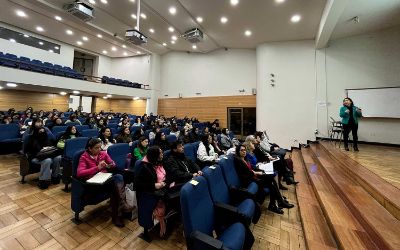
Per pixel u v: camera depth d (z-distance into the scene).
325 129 7.02
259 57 8.36
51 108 10.23
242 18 6.55
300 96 7.47
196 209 1.58
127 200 2.47
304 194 3.25
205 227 1.62
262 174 2.93
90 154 2.53
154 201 2.07
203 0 5.82
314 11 5.72
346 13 5.38
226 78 9.90
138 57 12.55
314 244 1.96
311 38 7.39
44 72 7.91
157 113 11.74
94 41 10.60
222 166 2.42
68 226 2.28
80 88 8.95
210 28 7.48
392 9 5.19
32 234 2.11
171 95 11.38
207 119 10.30
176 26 7.66
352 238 1.83
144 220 2.10
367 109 6.32
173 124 6.91
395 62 6.03
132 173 2.69
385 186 2.39
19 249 1.88
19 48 9.33
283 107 7.71
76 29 9.26
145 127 6.90
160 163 2.51
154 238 2.15
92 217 2.49
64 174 3.15
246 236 1.73
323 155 4.93
